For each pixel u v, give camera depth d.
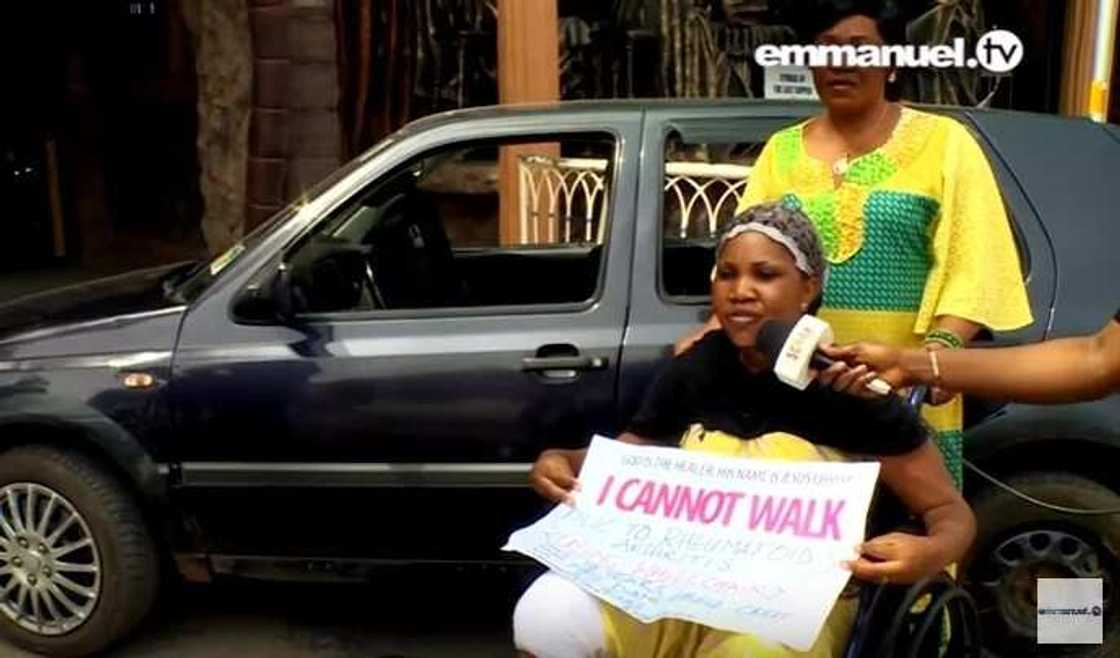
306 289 3.36
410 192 3.79
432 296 3.94
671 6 7.32
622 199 3.19
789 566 2.01
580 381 3.11
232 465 3.30
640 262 3.15
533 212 5.11
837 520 2.03
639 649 2.12
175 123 9.48
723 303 2.17
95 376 3.33
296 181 6.18
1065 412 3.03
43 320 3.56
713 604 1.99
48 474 3.41
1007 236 2.42
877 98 2.41
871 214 2.39
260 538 3.39
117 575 3.44
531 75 6.21
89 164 9.37
